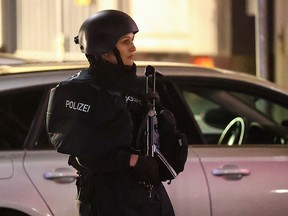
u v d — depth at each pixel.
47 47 37.25
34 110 12.43
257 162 13.10
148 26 36.47
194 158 12.74
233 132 14.62
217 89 14.16
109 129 9.25
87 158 9.20
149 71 10.01
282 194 13.03
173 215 9.94
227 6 35.34
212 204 12.58
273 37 23.64
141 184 9.51
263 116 14.59
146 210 9.52
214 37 35.66
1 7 38.06
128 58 9.72
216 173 12.72
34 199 11.84
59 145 9.33
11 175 11.84
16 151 12.09
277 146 13.59
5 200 11.72
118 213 9.41
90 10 36.44
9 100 12.38
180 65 14.07
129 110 9.59
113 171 9.38
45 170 11.99
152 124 9.59
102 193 9.45
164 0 36.31
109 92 9.41
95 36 9.57
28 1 37.91
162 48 36.38
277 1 23.80
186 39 36.16
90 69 9.68
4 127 12.22
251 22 34.94
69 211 11.95
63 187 11.99
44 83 12.60
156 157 9.61
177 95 13.47
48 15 37.28
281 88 14.52
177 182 12.43
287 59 24.00
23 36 38.16
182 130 13.20
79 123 9.25
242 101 14.52
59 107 9.43
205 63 35.31
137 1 36.44
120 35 9.59
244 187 12.82
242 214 12.77
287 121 14.65
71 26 36.78
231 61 35.31
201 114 15.01
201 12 35.91
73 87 9.41
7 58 17.78
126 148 9.45
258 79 14.59
